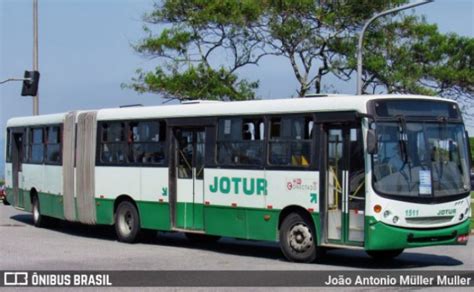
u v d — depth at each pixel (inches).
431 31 1408.7
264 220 584.1
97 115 756.6
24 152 909.8
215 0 1309.1
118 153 727.7
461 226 541.0
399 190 518.9
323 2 1323.8
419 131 534.9
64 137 806.5
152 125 691.4
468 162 556.1
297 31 1299.2
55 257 605.6
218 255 624.1
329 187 545.6
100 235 799.1
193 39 1338.6
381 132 521.3
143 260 588.1
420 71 1397.6
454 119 555.5
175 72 1350.9
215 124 627.8
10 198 951.6
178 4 1344.7
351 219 529.3
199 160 644.7
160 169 678.5
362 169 523.5
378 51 1355.8
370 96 529.3
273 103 584.1
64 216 803.4
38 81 1093.1
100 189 746.8
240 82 1346.0
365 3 1314.0
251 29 1328.7
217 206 621.9
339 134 540.7
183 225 658.2
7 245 694.5
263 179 585.3
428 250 665.0
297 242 564.7
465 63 1462.8
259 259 593.6
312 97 562.9
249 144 599.2
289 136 569.9
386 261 583.2
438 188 532.4
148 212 692.1
